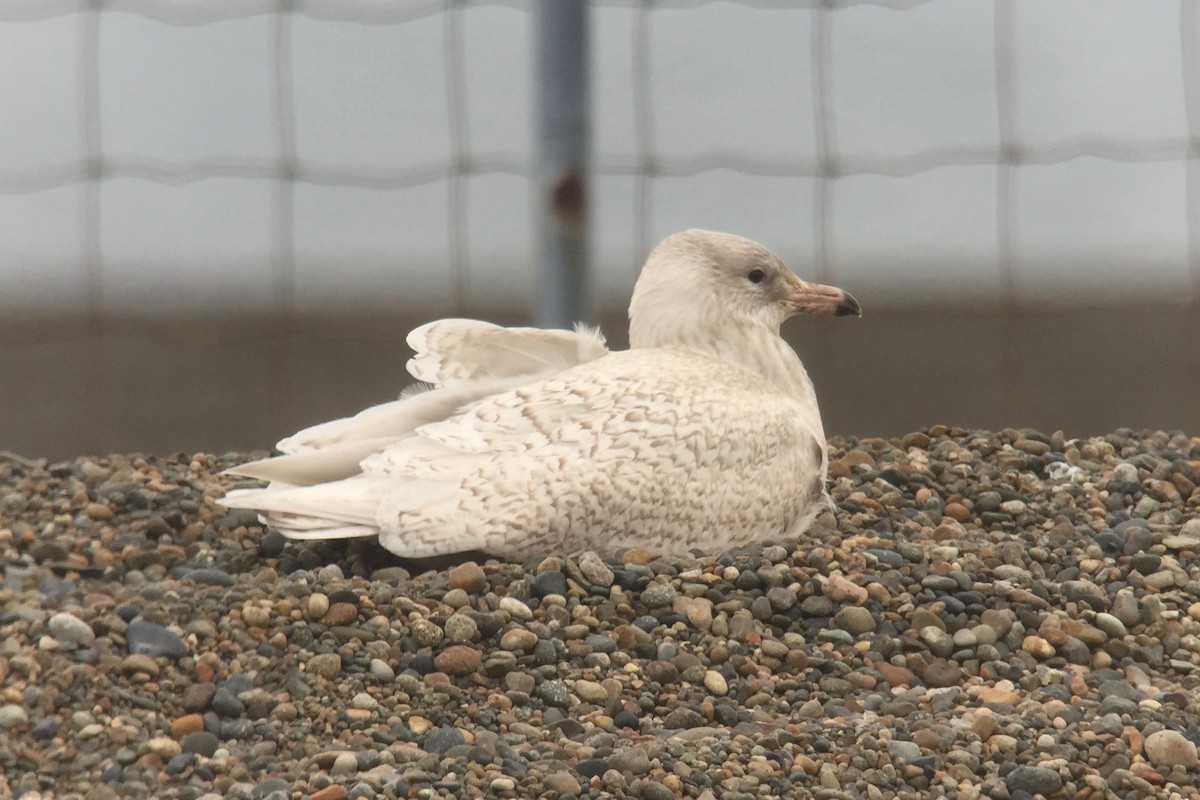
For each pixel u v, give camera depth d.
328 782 8.31
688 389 10.62
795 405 11.36
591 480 10.11
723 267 11.71
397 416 10.77
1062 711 9.46
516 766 8.52
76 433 19.86
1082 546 11.54
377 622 9.66
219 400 19.91
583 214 13.86
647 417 10.34
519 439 10.29
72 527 11.34
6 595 9.69
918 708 9.55
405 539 10.02
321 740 8.85
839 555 10.72
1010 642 10.22
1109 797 8.75
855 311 11.84
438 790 8.29
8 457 12.84
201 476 12.68
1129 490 12.62
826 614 10.23
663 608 9.99
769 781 8.59
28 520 11.45
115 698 8.84
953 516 12.27
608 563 10.24
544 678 9.44
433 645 9.56
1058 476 13.02
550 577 9.93
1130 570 11.15
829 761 8.82
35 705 8.68
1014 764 8.91
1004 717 9.30
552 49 13.71
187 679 9.12
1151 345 20.50
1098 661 10.25
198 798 8.16
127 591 10.05
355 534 10.05
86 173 20.22
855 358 20.41
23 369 20.17
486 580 9.96
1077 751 9.05
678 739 8.88
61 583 10.24
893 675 9.87
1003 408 19.92
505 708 9.23
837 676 9.83
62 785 8.23
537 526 10.06
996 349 20.42
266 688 9.17
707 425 10.41
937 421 19.58
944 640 10.10
